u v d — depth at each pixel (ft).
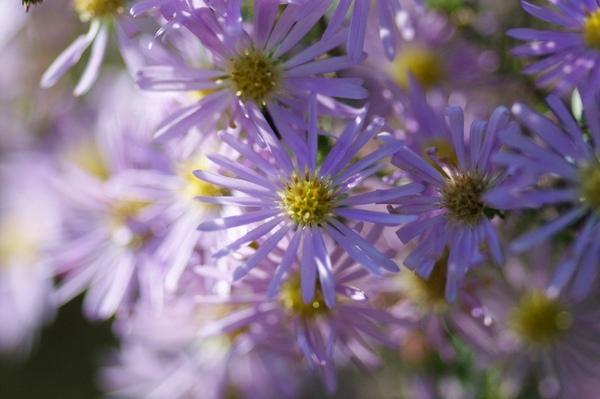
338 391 1.18
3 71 1.19
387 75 1.00
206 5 0.84
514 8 1.01
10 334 1.30
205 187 0.95
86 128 1.15
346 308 0.90
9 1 1.17
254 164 0.87
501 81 0.99
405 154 0.85
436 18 1.02
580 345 1.01
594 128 0.82
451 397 1.05
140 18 0.95
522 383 1.01
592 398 1.01
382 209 0.91
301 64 0.87
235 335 1.04
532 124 0.82
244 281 0.88
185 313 0.98
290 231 0.86
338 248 0.88
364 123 0.90
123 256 1.02
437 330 0.96
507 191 0.81
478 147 0.85
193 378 1.07
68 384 1.44
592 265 0.82
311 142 0.86
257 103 0.87
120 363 1.17
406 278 0.96
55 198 1.12
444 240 0.84
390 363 1.12
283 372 1.09
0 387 1.45
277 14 0.89
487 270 0.96
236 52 0.87
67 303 1.40
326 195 0.86
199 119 0.88
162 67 0.88
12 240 1.26
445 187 0.85
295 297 0.90
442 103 0.98
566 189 0.82
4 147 1.22
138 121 1.00
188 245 0.93
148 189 0.97
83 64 1.15
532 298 1.00
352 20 0.86
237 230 0.87
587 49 0.87
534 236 0.82
